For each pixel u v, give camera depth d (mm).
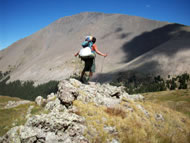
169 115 15273
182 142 10836
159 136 10148
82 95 10594
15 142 6773
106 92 12602
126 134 8531
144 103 16406
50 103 10102
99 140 7391
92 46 9906
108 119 9031
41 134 6562
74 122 7684
